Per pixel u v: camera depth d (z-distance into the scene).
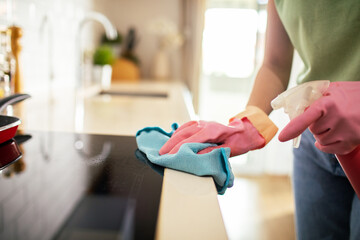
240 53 3.65
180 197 0.40
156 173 0.49
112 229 0.31
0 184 0.43
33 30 1.42
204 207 0.38
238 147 0.59
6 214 0.33
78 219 0.33
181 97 1.69
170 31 2.95
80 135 0.74
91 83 2.18
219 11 3.55
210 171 0.48
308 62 0.81
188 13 3.13
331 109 0.45
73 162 0.53
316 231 0.95
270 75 0.81
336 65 0.75
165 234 0.32
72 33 2.03
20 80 1.06
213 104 3.78
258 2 3.45
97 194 0.40
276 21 0.83
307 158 0.96
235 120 0.63
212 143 0.58
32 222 0.31
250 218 2.53
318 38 0.72
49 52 1.62
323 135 0.47
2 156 0.56
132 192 0.41
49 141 0.68
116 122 0.98
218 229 0.33
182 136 0.58
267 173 3.52
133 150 0.62
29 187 0.42
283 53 0.84
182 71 3.26
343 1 0.65
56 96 1.53
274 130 0.63
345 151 0.48
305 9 0.71
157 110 1.24
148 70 3.20
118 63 2.80
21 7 1.29
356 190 0.53
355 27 0.67
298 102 0.47
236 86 3.74
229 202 2.79
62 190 0.41
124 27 3.12
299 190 1.00
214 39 3.64
